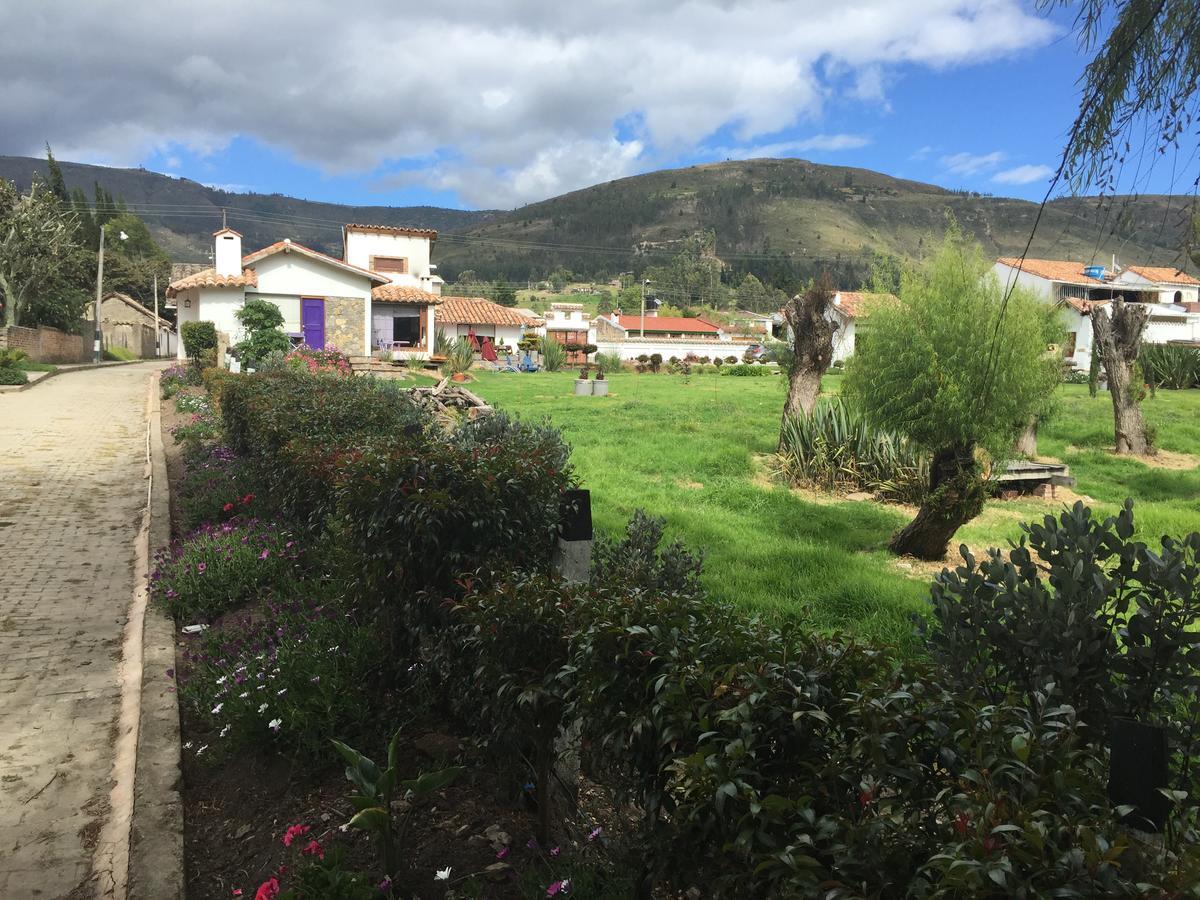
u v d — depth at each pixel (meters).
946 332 7.46
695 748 1.72
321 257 30.91
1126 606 2.07
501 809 3.18
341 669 3.96
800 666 1.76
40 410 18.11
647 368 45.72
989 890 1.17
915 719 1.54
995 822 1.27
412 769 3.41
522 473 3.46
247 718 3.63
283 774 3.50
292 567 5.95
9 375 22.66
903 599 6.02
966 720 1.54
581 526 3.42
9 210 34.31
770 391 27.58
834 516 9.42
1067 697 2.01
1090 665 2.03
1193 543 2.03
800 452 11.62
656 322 78.06
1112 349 15.28
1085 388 29.05
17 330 30.98
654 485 10.77
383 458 3.73
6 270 33.22
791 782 1.60
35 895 2.82
